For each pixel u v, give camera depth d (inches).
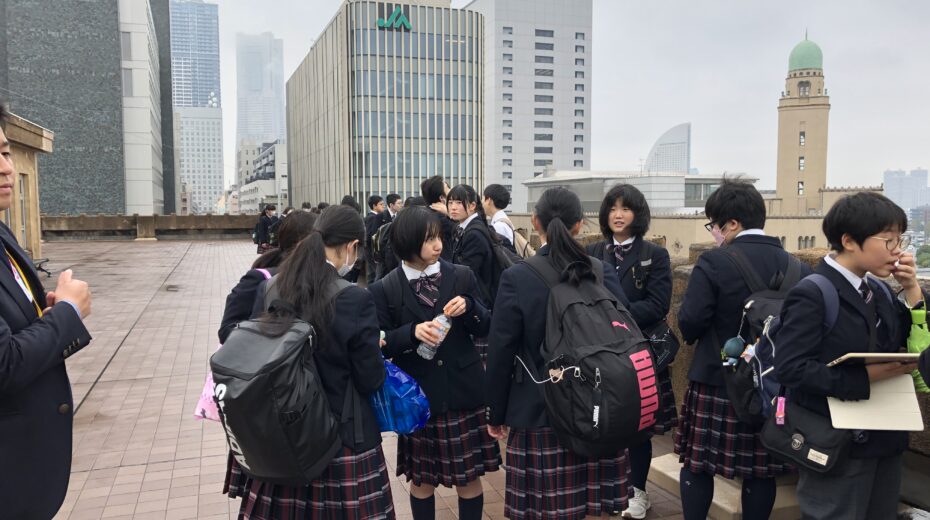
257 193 5684.1
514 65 5113.2
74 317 91.9
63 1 1753.2
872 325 97.2
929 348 87.2
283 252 138.4
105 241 1185.4
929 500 133.3
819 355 97.2
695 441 132.3
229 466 118.0
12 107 1731.1
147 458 190.1
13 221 634.2
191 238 1234.0
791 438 100.0
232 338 94.4
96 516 153.9
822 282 97.1
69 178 1797.5
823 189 2800.2
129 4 1847.9
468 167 3149.6
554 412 104.5
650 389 101.7
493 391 115.7
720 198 132.9
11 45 1720.0
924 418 132.8
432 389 130.2
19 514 89.4
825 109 2906.0
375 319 105.3
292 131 4635.8
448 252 210.4
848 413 94.3
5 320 88.4
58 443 94.3
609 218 153.5
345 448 103.3
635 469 149.6
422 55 3043.8
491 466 138.6
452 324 133.0
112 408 238.1
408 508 156.1
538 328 111.3
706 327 129.4
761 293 121.0
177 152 4827.8
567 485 112.3
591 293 109.5
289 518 102.5
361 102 2974.9
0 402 87.5
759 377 111.8
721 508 145.2
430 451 132.7
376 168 3011.8
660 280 149.3
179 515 154.6
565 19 5206.7
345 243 111.4
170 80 3004.4
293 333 93.1
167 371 292.7
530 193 3499.0
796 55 2955.2
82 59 1785.2
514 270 114.5
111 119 1819.6
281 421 88.6
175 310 458.6
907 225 96.0
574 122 5310.0
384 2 2967.5
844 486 97.9
